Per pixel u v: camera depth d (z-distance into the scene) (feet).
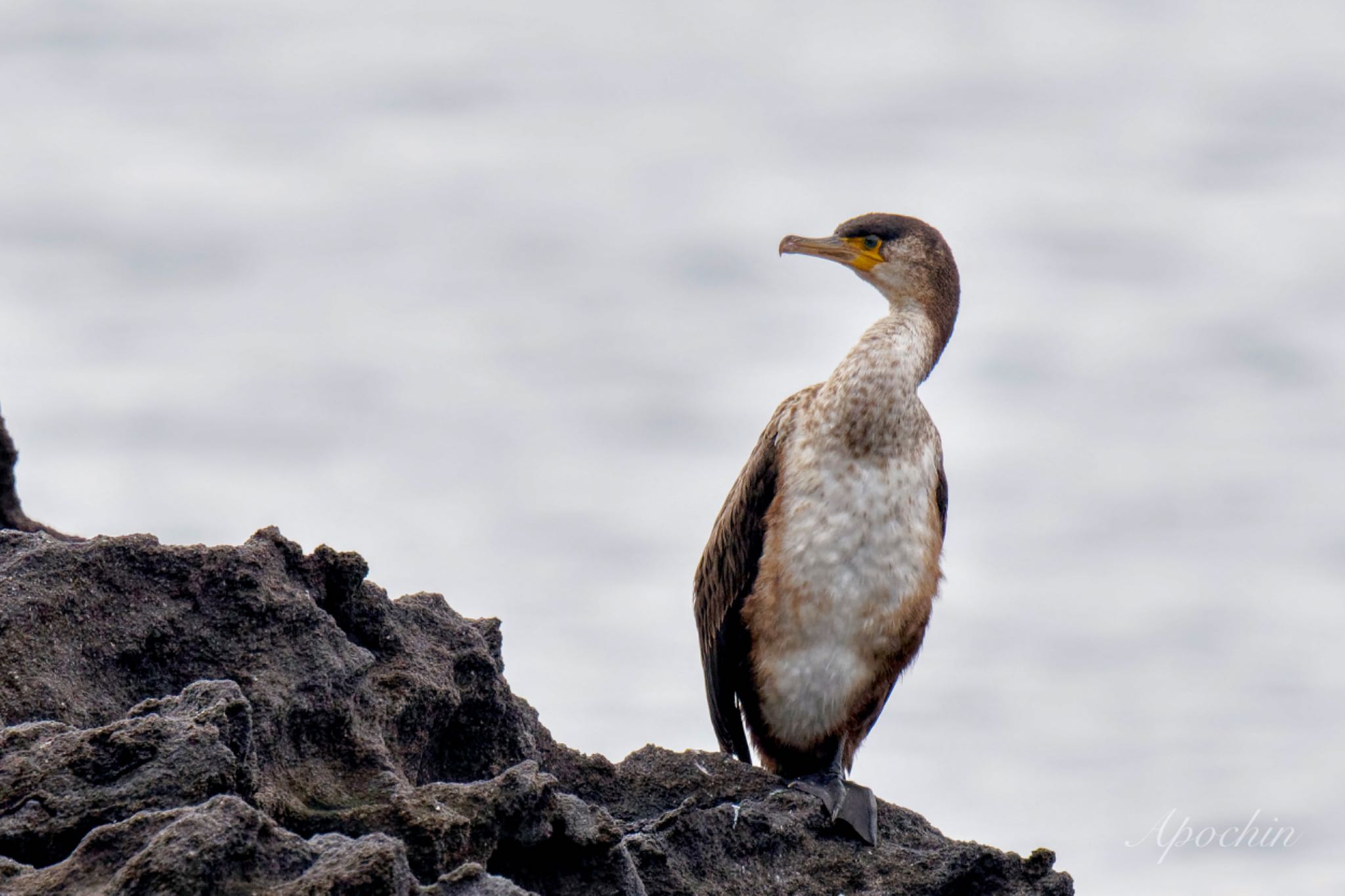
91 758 27.43
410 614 38.01
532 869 31.35
